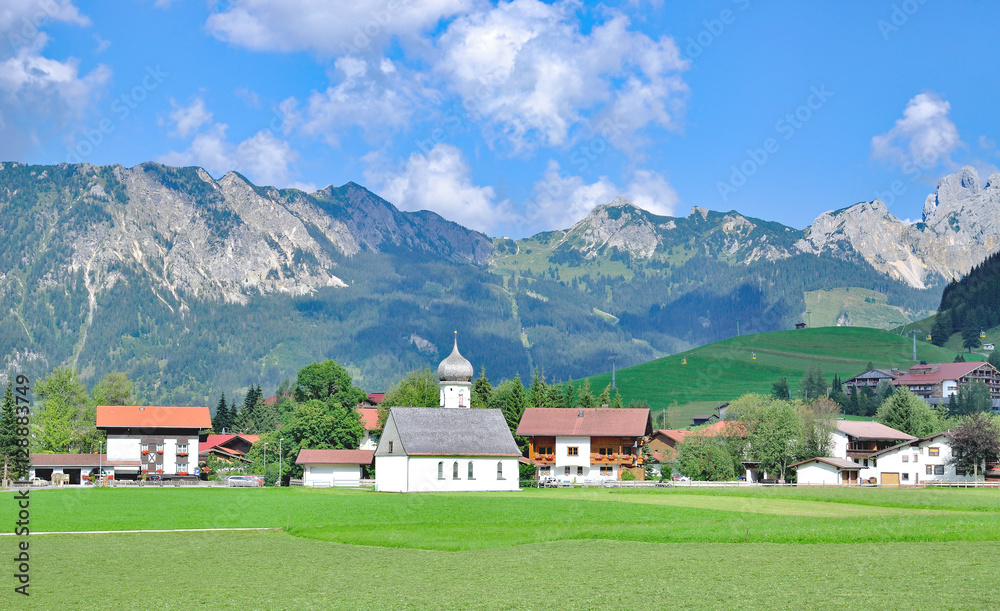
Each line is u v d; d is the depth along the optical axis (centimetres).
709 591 4628
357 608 4381
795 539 6378
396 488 13438
